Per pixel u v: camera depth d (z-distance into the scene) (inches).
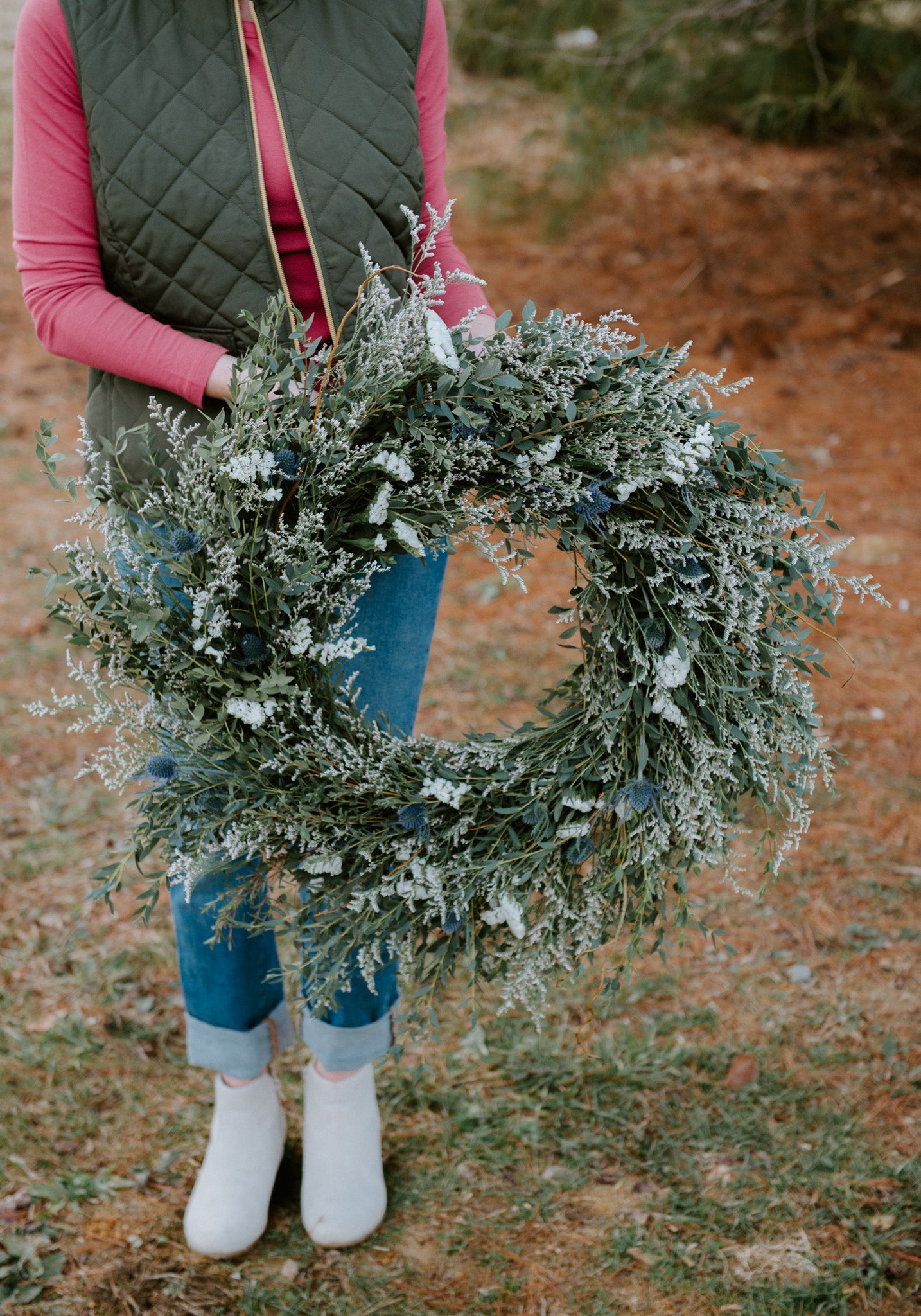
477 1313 63.7
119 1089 78.9
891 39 211.3
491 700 123.3
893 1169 71.5
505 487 57.3
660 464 54.5
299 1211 70.6
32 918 94.2
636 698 56.6
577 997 86.2
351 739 57.9
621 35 214.4
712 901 96.7
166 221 54.0
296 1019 83.4
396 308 58.7
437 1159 73.8
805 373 235.3
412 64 58.0
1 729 118.6
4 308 250.4
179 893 62.9
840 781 112.8
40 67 52.8
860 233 300.4
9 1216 69.2
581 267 286.2
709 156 343.9
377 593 60.8
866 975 88.3
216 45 53.5
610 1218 69.3
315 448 52.9
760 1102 77.2
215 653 52.5
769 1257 66.3
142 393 57.5
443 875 56.1
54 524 161.5
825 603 58.1
